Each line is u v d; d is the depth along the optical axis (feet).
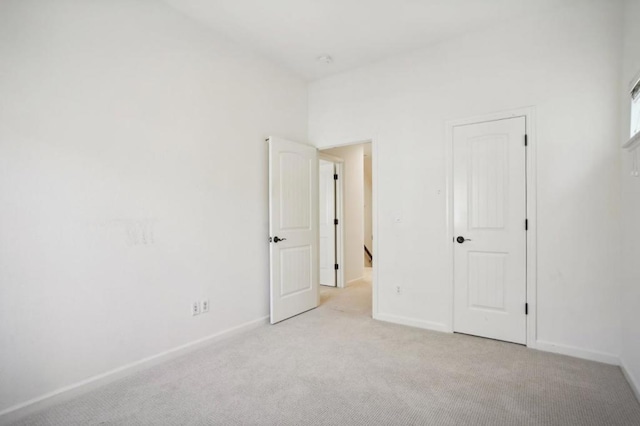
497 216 9.45
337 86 12.73
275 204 11.22
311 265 12.84
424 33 9.91
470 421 5.77
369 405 6.30
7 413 5.92
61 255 6.63
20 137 6.13
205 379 7.37
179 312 8.72
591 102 8.21
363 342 9.45
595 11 8.20
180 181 8.81
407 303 11.00
